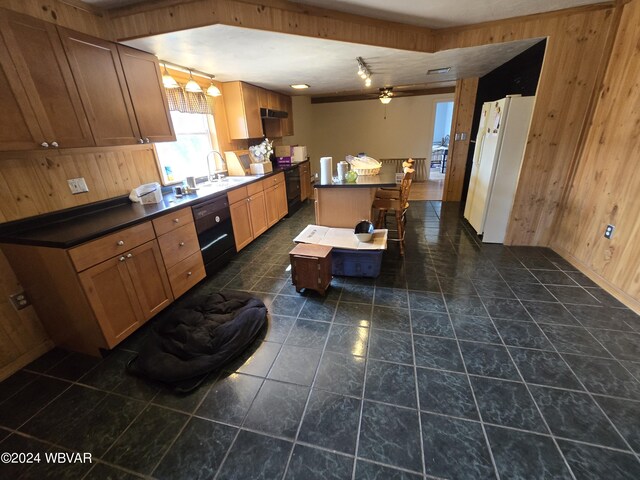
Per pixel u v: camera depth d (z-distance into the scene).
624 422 1.37
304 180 5.96
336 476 1.20
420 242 3.62
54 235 1.70
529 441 1.30
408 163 3.76
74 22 1.93
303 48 2.48
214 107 3.67
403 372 1.71
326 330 2.10
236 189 3.25
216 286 2.77
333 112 7.90
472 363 1.75
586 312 2.17
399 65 3.40
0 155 1.70
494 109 3.25
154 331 2.04
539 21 2.57
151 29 2.01
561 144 2.91
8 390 1.70
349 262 2.73
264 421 1.45
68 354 1.97
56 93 1.75
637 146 2.17
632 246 2.19
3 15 1.49
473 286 2.58
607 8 2.42
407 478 1.18
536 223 3.27
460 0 2.18
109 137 2.10
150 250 2.13
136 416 1.51
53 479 1.24
